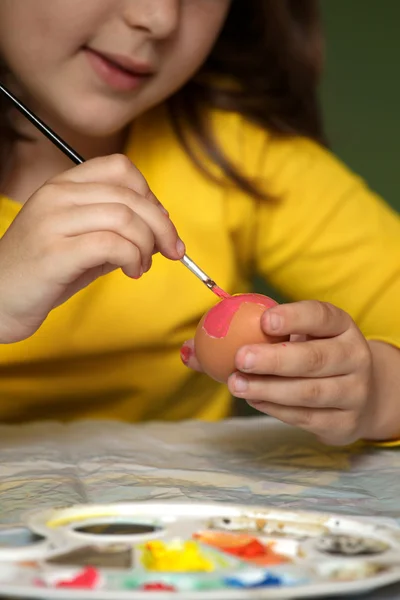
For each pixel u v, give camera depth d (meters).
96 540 0.51
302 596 0.46
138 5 0.81
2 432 0.79
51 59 0.84
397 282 1.04
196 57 0.88
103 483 0.64
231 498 0.62
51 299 0.69
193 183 1.01
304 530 0.53
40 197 0.68
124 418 1.00
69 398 0.98
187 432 0.80
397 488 0.65
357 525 0.54
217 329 0.64
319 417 0.68
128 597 0.45
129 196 0.68
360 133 1.64
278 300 1.58
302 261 1.06
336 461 0.72
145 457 0.72
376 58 1.64
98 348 0.96
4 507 0.59
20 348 0.94
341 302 1.05
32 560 0.49
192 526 0.53
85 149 0.98
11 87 0.93
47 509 0.55
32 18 0.83
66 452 0.73
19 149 0.96
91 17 0.81
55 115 0.90
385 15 1.63
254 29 1.05
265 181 1.05
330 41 1.63
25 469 0.68
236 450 0.75
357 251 1.05
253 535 0.52
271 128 1.07
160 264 0.98
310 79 1.08
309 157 1.08
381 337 0.80
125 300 0.96
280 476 0.68
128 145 1.00
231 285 1.01
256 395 0.65
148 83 0.87
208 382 1.04
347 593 0.47
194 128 1.03
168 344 0.99
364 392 0.69
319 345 0.66
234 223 1.04
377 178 1.65
